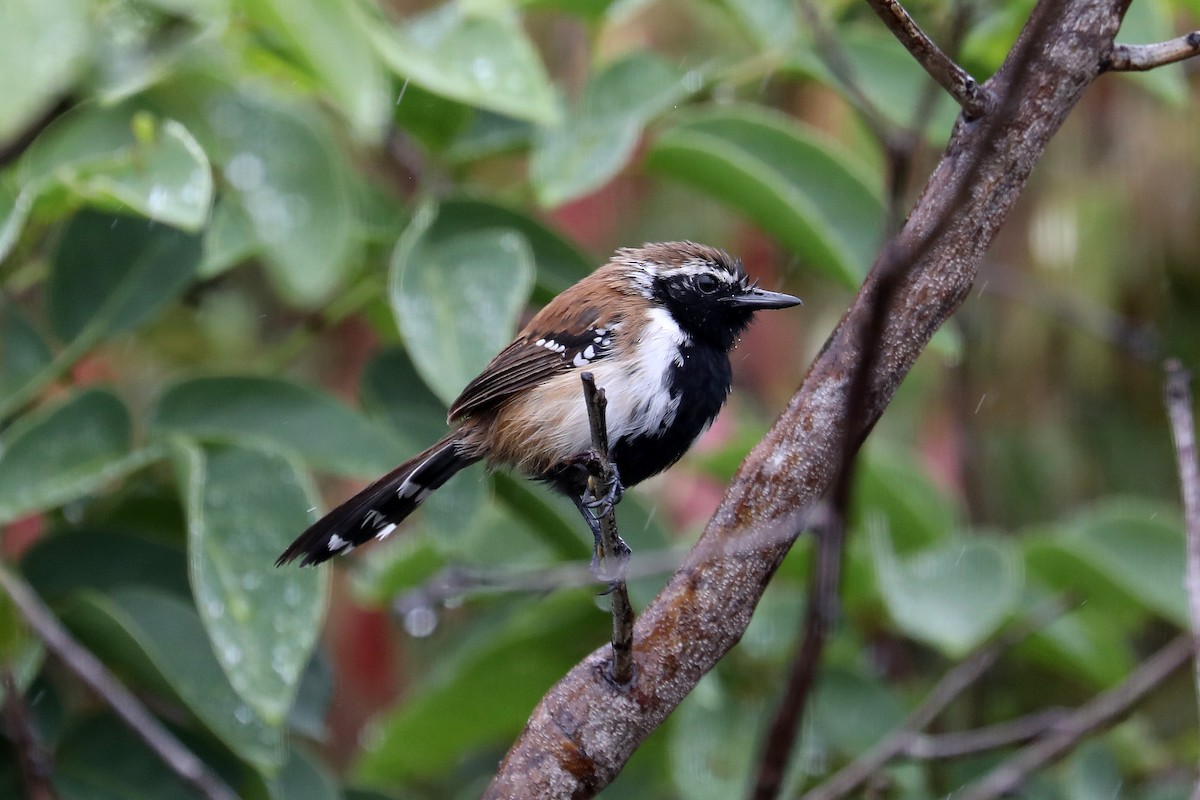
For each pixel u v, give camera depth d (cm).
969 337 1460
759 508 697
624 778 1185
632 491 1070
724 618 695
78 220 975
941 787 1199
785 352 1518
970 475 1439
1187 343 1446
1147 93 1364
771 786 643
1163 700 1417
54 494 895
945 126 1042
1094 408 1478
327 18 764
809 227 990
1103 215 1388
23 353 960
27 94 641
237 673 849
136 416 969
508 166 1343
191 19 960
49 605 955
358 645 1384
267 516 905
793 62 1061
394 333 1138
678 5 1335
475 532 1229
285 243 977
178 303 1273
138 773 953
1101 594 1176
